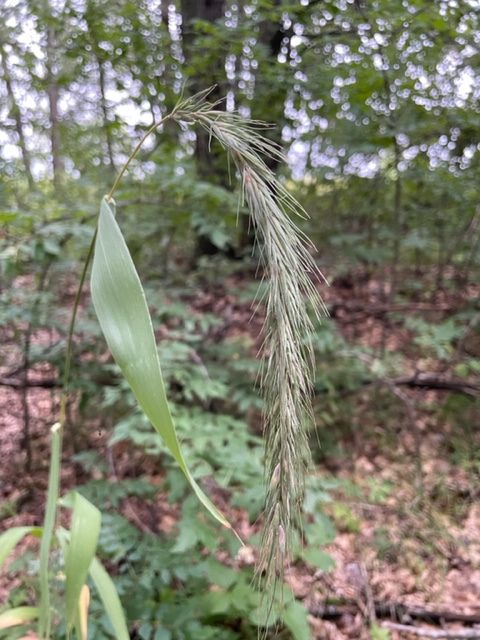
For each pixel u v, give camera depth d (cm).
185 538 159
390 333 379
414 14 261
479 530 252
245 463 180
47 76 322
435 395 341
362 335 374
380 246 360
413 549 236
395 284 378
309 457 69
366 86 279
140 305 78
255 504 169
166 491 246
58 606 138
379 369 292
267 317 67
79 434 287
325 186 387
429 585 218
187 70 281
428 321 360
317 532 170
